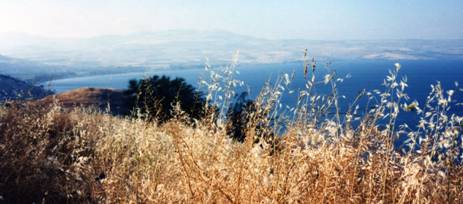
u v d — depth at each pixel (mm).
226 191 3789
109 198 4852
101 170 5844
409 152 3658
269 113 3873
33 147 6176
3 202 5113
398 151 3881
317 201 3637
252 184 3711
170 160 4773
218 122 4188
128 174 5359
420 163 3736
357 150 3740
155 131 5566
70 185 5414
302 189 3627
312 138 3768
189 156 4070
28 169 5645
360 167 3996
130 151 6234
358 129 3822
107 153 6250
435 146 3646
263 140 3871
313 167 3725
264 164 3832
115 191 4941
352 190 3693
